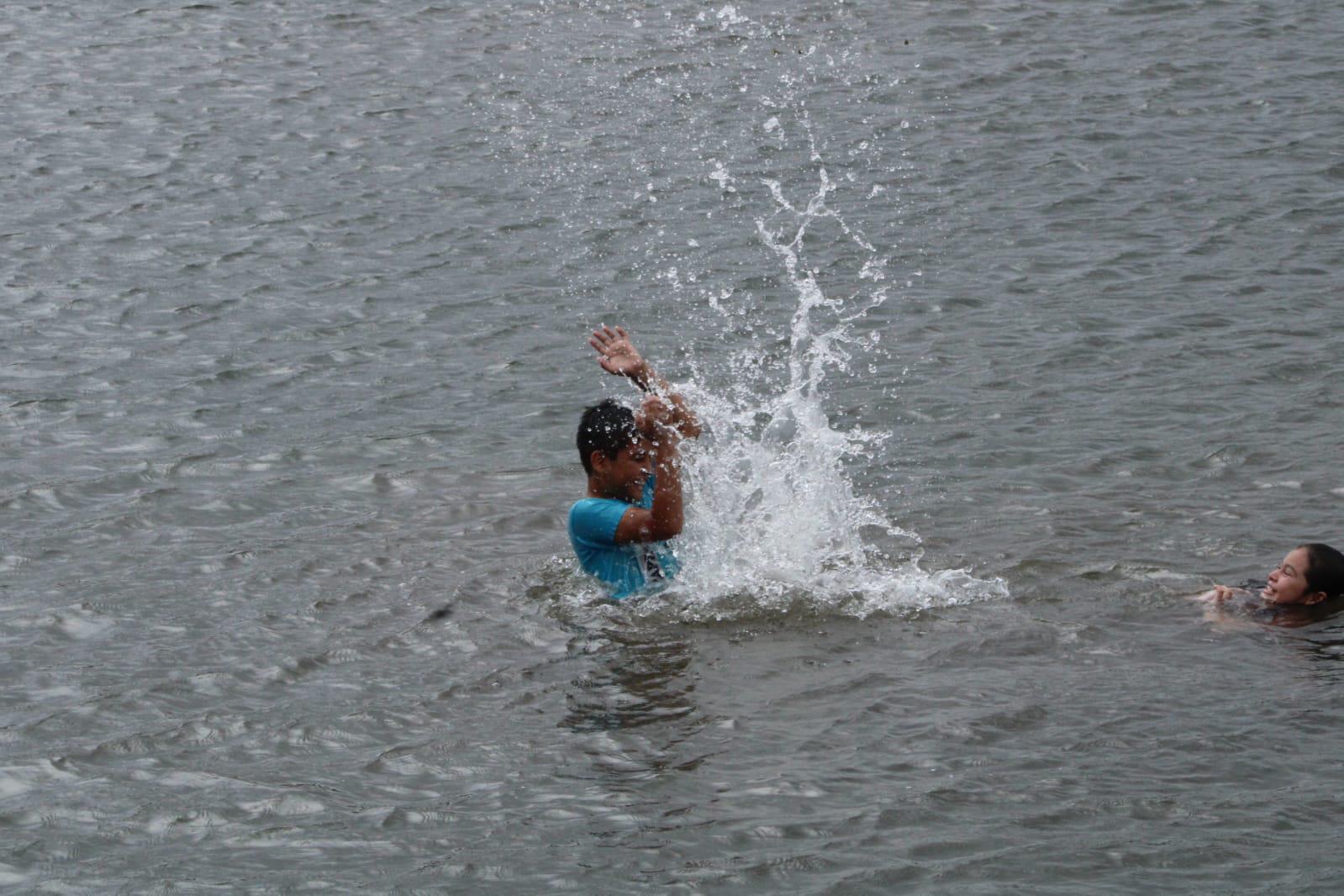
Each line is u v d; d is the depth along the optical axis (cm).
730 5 7125
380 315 3891
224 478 2942
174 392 3403
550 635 2305
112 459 3031
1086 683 2100
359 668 2202
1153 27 6569
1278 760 1872
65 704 2097
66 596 2447
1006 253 4253
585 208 4681
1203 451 2964
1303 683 2080
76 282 4119
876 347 3628
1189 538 2589
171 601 2427
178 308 3944
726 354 3612
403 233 4509
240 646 2272
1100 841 1698
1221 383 3325
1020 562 2506
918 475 2905
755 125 5462
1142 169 4931
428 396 3378
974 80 5938
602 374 3494
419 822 1794
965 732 1967
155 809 1833
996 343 3628
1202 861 1653
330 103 5825
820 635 2289
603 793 1850
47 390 3400
